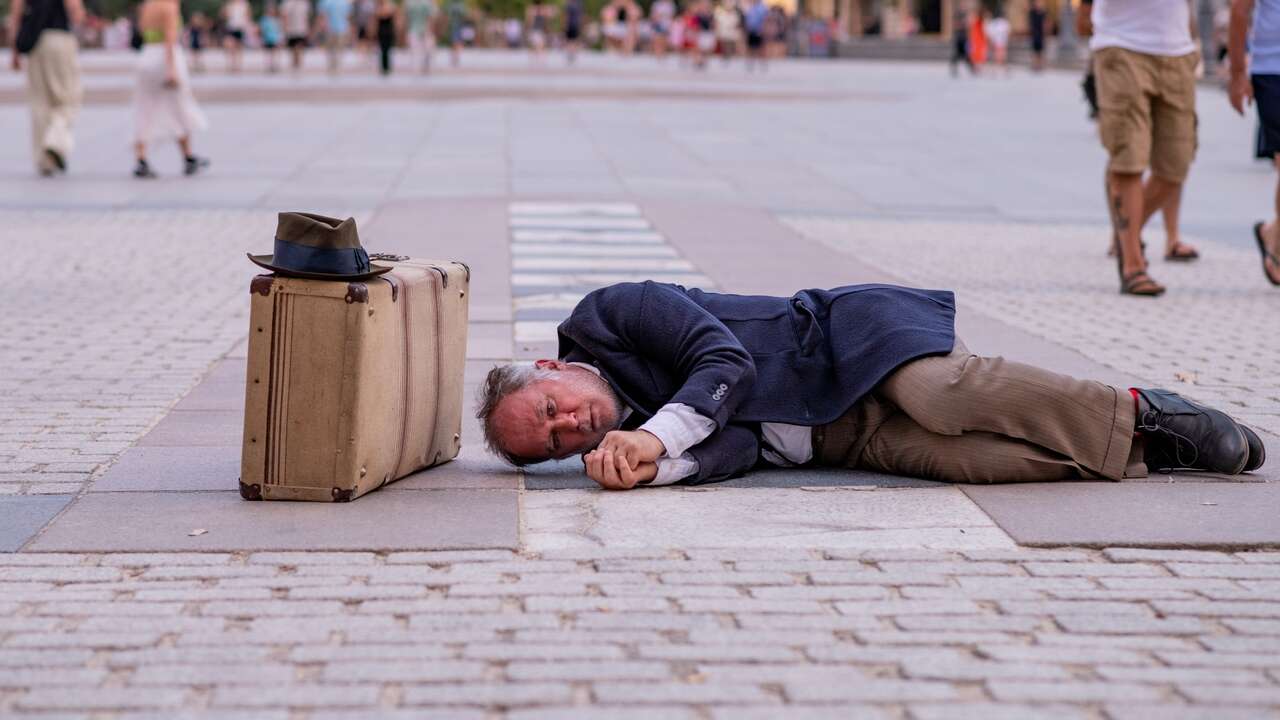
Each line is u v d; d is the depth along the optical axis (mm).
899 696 2771
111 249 9406
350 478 4008
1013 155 16938
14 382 5695
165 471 4395
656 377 4297
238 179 13352
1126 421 4242
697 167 14953
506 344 6422
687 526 3857
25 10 13445
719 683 2828
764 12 39438
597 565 3527
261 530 3791
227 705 2729
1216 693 2791
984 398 4160
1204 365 6133
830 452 4406
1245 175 15141
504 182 13242
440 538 3723
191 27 37375
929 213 12047
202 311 7324
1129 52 7891
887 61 52031
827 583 3408
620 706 2721
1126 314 7453
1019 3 56812
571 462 4570
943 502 4082
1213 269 9242
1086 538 3723
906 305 4359
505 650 2986
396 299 4102
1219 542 3701
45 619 3168
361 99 23875
